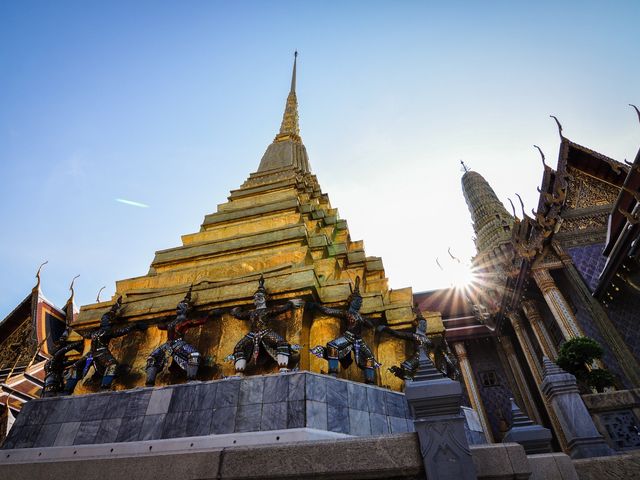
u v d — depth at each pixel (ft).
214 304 32.04
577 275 59.82
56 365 32.14
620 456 17.78
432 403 15.62
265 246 40.24
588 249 62.69
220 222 50.42
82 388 31.55
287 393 23.13
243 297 31.40
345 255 45.09
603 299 54.34
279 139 87.56
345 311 29.78
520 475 15.08
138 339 33.06
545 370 30.55
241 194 58.85
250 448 16.87
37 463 19.47
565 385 28.58
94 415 25.34
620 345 50.16
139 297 36.76
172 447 22.29
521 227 68.23
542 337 65.41
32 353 80.38
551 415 53.78
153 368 27.63
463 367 76.89
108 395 26.07
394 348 34.73
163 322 32.60
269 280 31.94
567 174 71.36
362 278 43.65
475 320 81.71
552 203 68.39
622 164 65.31
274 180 64.90
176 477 16.99
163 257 43.57
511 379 74.95
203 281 34.53
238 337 30.48
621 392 30.19
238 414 23.07
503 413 70.79
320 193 67.41
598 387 40.47
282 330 29.45
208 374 29.14
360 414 24.12
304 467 15.72
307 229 45.70
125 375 30.99
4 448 25.08
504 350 78.79
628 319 50.83
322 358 27.27
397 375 31.83
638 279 47.26
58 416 25.90
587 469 17.43
